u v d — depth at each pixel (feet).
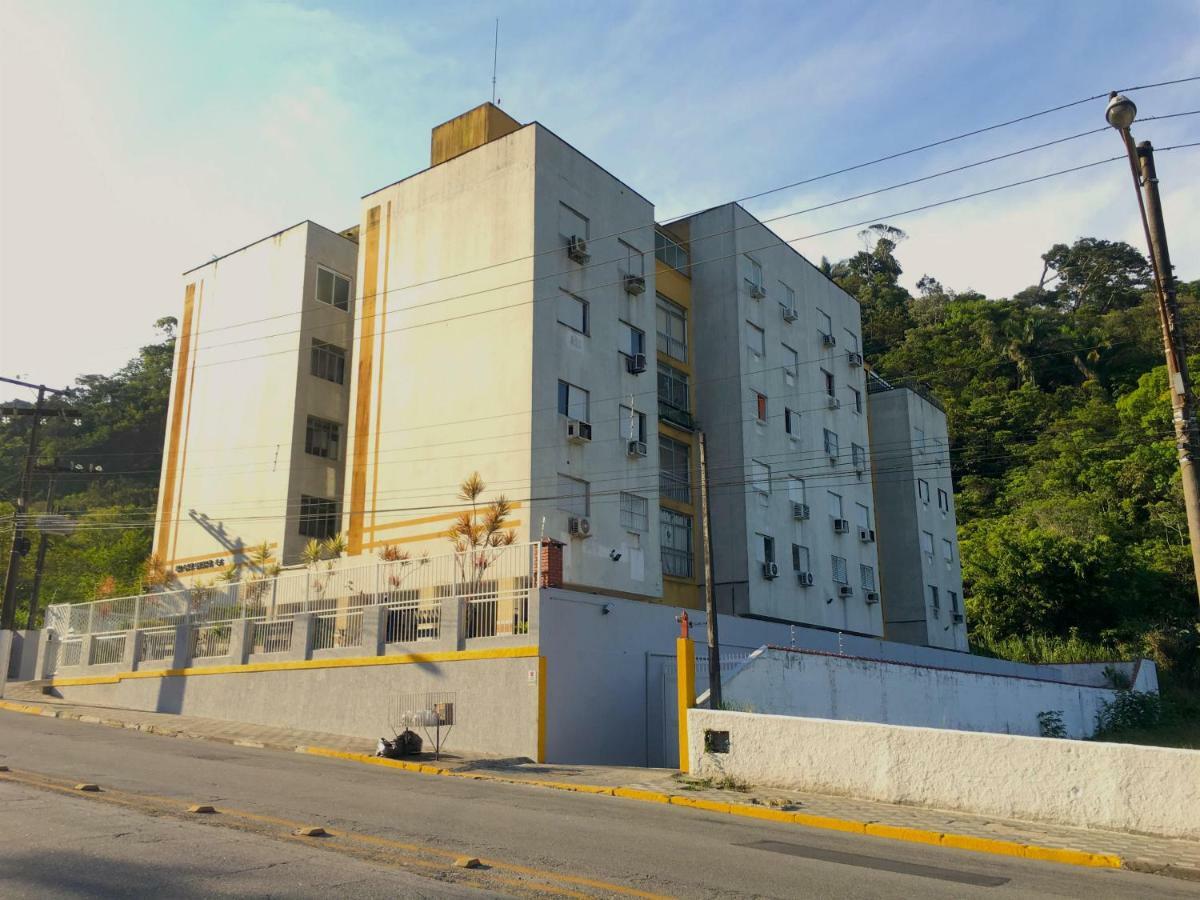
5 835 27.53
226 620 79.92
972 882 28.09
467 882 23.80
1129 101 38.17
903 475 152.25
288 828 30.17
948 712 86.07
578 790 48.73
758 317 118.21
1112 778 38.45
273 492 106.52
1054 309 359.05
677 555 105.29
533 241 88.79
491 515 80.33
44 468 121.19
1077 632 171.01
